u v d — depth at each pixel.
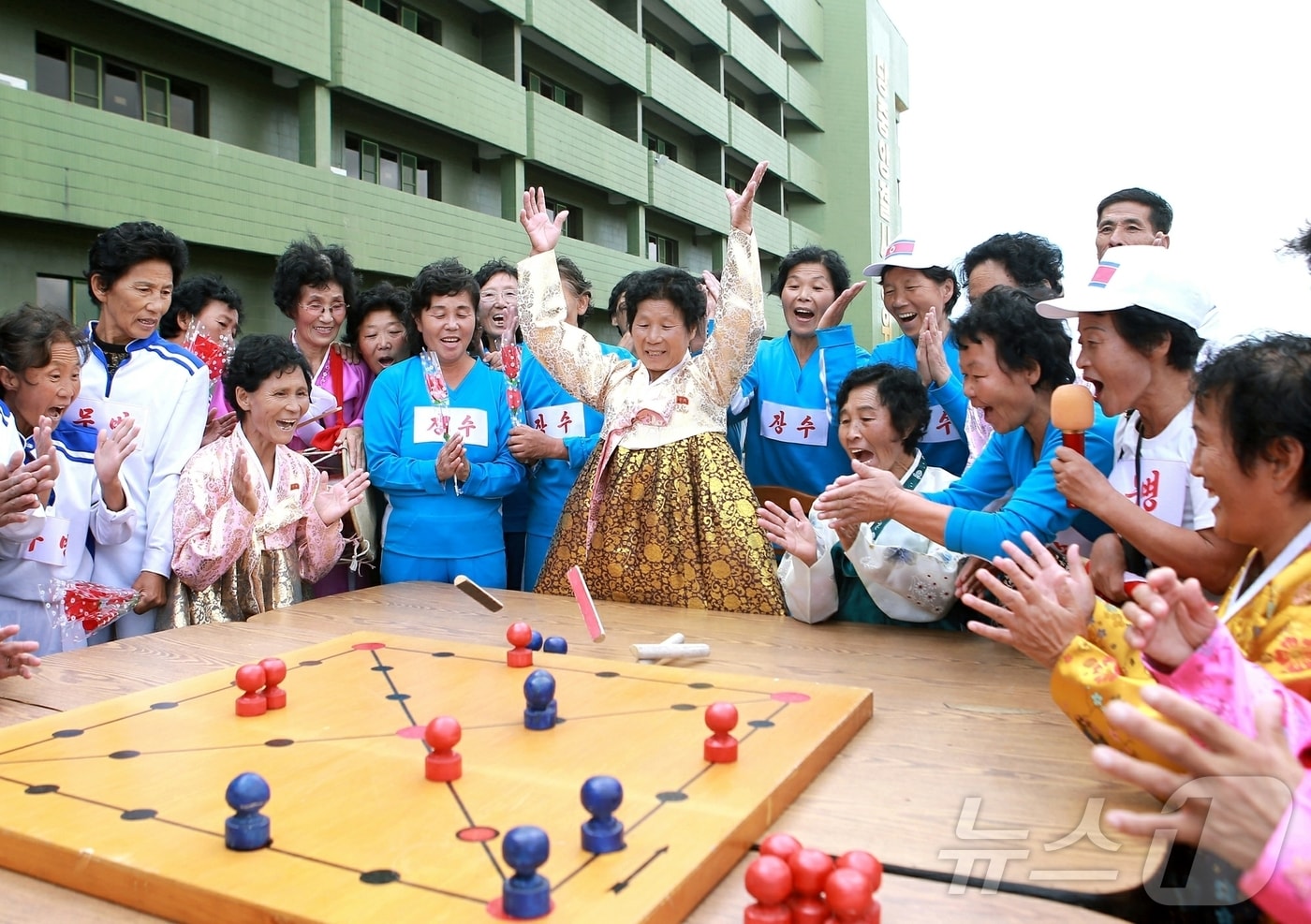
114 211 7.97
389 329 3.77
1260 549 1.39
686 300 2.83
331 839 1.14
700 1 17.11
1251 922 0.98
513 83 12.67
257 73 9.99
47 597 2.49
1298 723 1.10
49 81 8.35
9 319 2.51
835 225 22.75
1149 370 1.92
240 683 1.62
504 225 12.55
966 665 2.05
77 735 1.52
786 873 0.95
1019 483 2.31
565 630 2.36
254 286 9.69
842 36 22.50
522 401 3.62
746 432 3.58
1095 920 1.01
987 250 3.15
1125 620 1.39
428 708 1.66
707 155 18.58
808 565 2.43
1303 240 1.78
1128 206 3.33
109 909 1.07
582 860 1.07
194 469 2.79
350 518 3.40
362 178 11.50
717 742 1.39
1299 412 1.26
